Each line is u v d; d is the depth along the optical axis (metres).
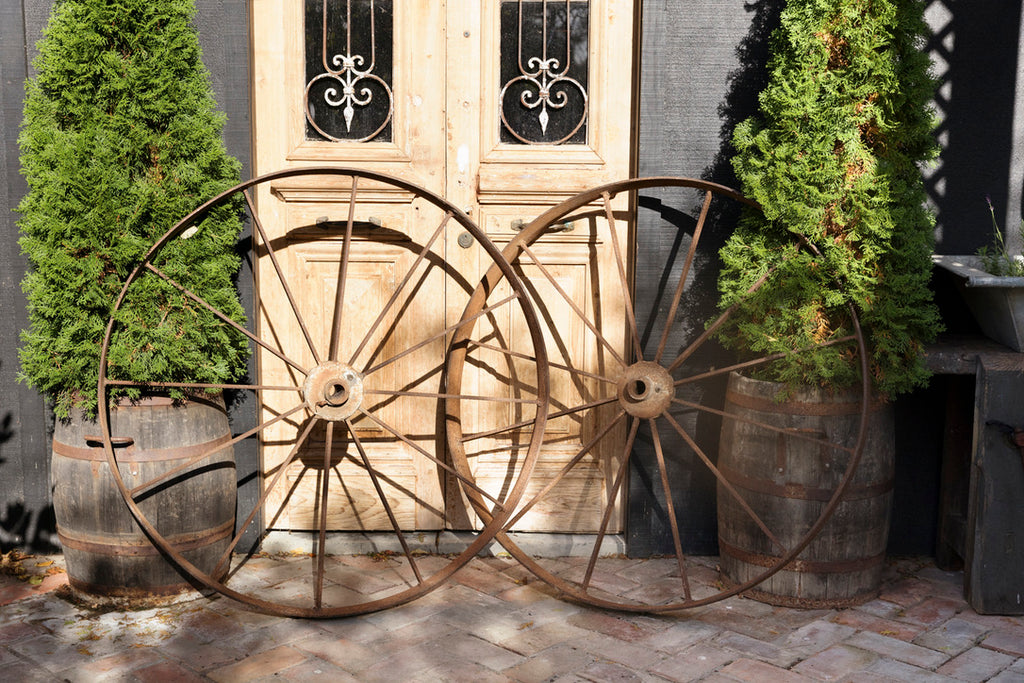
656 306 3.51
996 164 3.50
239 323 3.26
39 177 2.96
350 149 3.52
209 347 3.20
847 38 3.02
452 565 3.29
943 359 3.18
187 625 3.03
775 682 2.71
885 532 3.23
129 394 3.04
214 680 2.69
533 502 3.30
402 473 3.66
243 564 3.51
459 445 3.53
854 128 3.04
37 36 3.31
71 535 3.11
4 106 3.31
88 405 3.04
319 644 2.92
